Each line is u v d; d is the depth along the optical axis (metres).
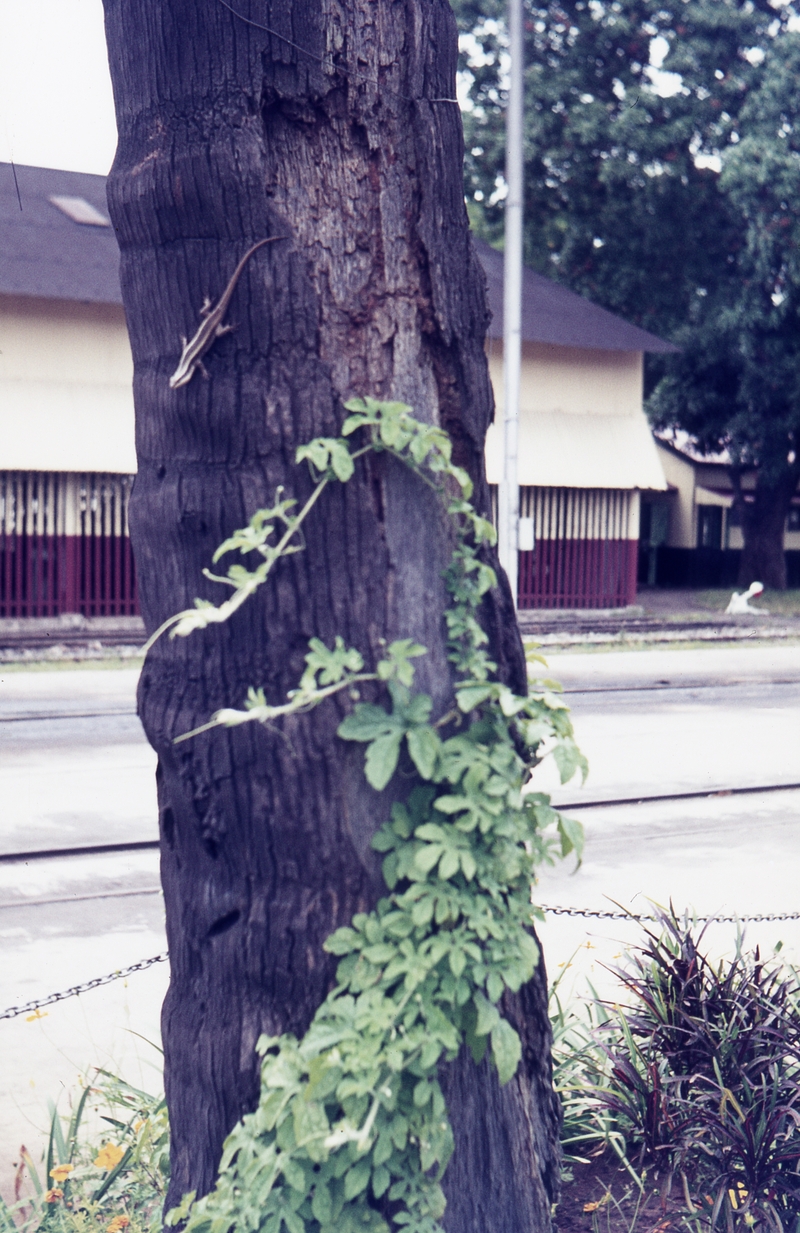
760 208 29.38
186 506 2.54
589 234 31.77
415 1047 2.34
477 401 2.70
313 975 2.51
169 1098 2.78
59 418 22.70
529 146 29.84
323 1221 2.40
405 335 2.59
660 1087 3.43
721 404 34.97
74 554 23.55
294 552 2.50
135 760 11.71
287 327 2.48
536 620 26.86
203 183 2.47
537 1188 2.79
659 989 3.87
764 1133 3.26
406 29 2.59
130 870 7.88
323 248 2.53
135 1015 5.27
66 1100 4.33
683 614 30.23
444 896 2.40
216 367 2.50
